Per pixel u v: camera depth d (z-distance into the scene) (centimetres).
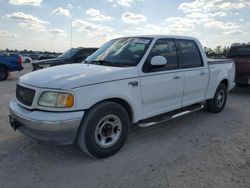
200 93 588
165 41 497
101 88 378
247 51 956
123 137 417
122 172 358
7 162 380
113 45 518
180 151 428
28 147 431
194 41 573
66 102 351
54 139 352
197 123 581
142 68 439
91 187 321
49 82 367
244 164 383
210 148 441
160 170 363
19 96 408
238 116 646
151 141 470
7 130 508
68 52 1311
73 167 370
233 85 723
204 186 324
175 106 520
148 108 461
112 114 396
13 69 1396
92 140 376
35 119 350
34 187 319
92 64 466
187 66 537
